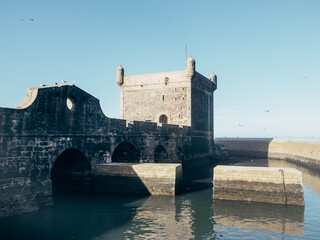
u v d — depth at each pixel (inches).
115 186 952.9
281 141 2262.6
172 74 1704.0
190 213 731.4
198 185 1103.0
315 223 656.4
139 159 1175.6
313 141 1704.0
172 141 1428.4
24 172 708.0
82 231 608.4
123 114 1839.3
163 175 920.3
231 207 780.0
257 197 824.9
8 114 677.3
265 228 626.5
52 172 1013.2
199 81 1792.6
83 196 909.2
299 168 1657.2
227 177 855.1
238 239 568.1
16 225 635.5
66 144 844.0
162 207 786.8
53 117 802.2
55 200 857.5
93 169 964.0
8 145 674.2
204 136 1883.6
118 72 1852.9
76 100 887.7
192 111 1669.5
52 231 606.5
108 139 1016.9
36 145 745.0
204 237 579.2
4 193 660.1
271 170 819.4
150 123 1257.4
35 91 761.6
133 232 606.2
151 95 1761.8
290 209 757.9
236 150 2541.8
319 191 1018.1
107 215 717.3
